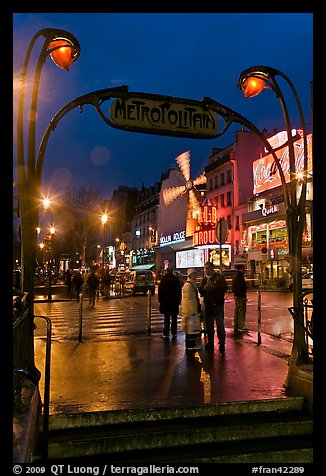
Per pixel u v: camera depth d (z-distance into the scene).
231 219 47.62
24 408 4.22
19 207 5.60
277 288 34.38
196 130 6.39
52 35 5.59
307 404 5.45
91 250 52.44
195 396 5.59
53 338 10.89
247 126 6.67
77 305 22.17
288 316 15.98
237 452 4.52
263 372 7.02
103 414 4.89
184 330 9.04
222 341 8.99
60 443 4.35
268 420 5.11
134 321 14.82
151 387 6.05
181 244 58.53
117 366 7.48
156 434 4.60
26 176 5.61
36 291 35.12
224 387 6.05
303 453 4.63
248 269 39.47
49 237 43.28
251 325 13.66
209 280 9.31
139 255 78.94
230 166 48.22
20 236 5.74
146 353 8.73
